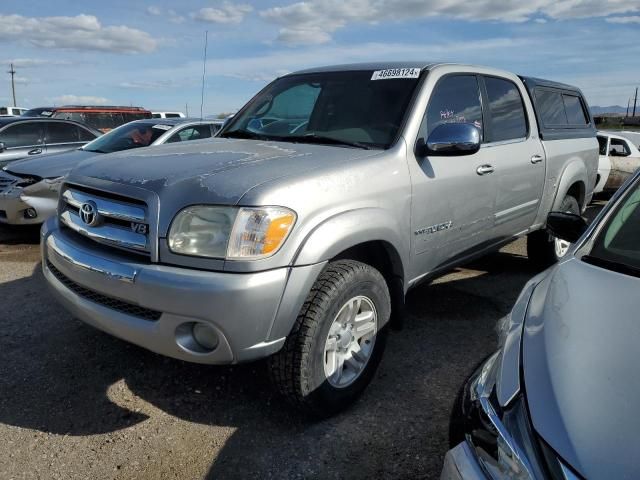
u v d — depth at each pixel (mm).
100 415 2941
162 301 2443
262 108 4137
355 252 3068
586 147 5633
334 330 2818
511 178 4242
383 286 3033
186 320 2428
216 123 8172
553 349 1742
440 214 3488
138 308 2617
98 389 3193
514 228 4559
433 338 3979
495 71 4410
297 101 3949
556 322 1870
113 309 2707
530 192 4602
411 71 3684
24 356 3584
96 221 2799
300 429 2832
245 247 2410
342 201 2762
